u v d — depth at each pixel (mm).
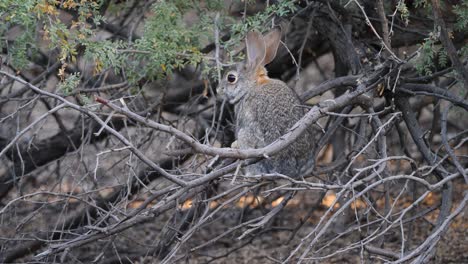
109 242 12445
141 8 14531
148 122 8523
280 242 16031
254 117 11281
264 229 14828
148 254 13648
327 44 16266
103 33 15961
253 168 11188
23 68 12391
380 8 10562
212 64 13000
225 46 11641
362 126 11734
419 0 11219
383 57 11789
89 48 11039
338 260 14531
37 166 15000
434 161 11406
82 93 12750
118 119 13398
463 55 11633
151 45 11500
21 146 15336
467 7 11336
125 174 13781
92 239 10367
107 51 11133
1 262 13773
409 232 12430
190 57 11625
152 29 11531
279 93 11258
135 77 12086
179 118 14055
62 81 11219
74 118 17797
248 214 16422
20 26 13148
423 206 16406
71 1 10750
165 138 13570
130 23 14531
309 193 18516
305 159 11211
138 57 11852
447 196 11164
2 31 12086
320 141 12102
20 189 12711
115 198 14172
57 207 14703
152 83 13195
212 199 10344
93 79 14320
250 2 12516
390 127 11719
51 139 15461
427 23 12945
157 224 16969
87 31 10914
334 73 15023
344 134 15812
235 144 11469
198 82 15523
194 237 16312
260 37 11891
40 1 10250
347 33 12492
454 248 14625
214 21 11922
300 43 16094
